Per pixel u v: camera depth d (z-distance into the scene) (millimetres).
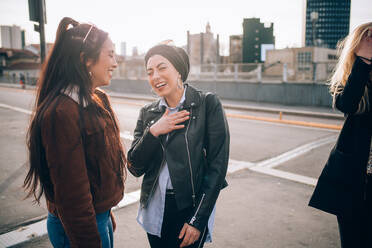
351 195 1605
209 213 1418
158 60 1448
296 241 2842
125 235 2934
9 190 4059
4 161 5418
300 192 4031
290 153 6004
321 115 11062
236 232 3006
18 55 59438
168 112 1476
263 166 5172
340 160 1647
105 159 1284
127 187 4180
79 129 1147
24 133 7957
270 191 4059
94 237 1171
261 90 15945
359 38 1538
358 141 1603
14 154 5898
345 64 1663
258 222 3211
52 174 1125
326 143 6863
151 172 1593
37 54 61781
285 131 8312
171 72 1460
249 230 3045
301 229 3064
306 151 6152
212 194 1424
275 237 2914
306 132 8188
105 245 1396
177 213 1536
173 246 1569
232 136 7629
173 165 1487
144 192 1609
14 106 14234
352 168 1602
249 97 16562
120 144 1431
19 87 32125
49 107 1120
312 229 3066
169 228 1568
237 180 4477
